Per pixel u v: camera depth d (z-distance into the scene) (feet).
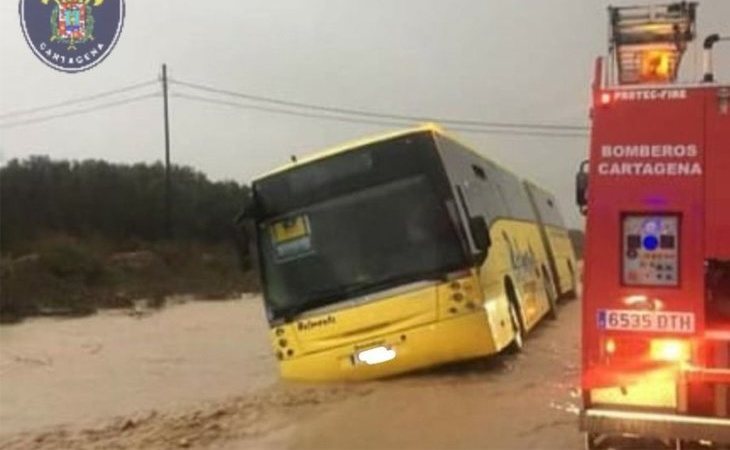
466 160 48.49
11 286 118.32
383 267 41.78
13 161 211.20
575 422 32.14
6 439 37.58
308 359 42.14
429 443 30.14
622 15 24.76
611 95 24.03
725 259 23.08
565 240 107.04
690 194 23.35
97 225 203.51
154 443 33.60
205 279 167.43
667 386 23.49
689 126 23.44
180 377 55.93
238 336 83.30
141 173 220.84
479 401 36.81
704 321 23.21
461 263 41.42
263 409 37.81
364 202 42.29
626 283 23.79
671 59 24.54
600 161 23.99
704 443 23.67
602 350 23.95
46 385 54.39
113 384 54.03
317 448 30.55
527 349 53.93
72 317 112.47
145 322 102.63
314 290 42.16
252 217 42.96
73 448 34.40
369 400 37.91
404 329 41.32
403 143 42.37
